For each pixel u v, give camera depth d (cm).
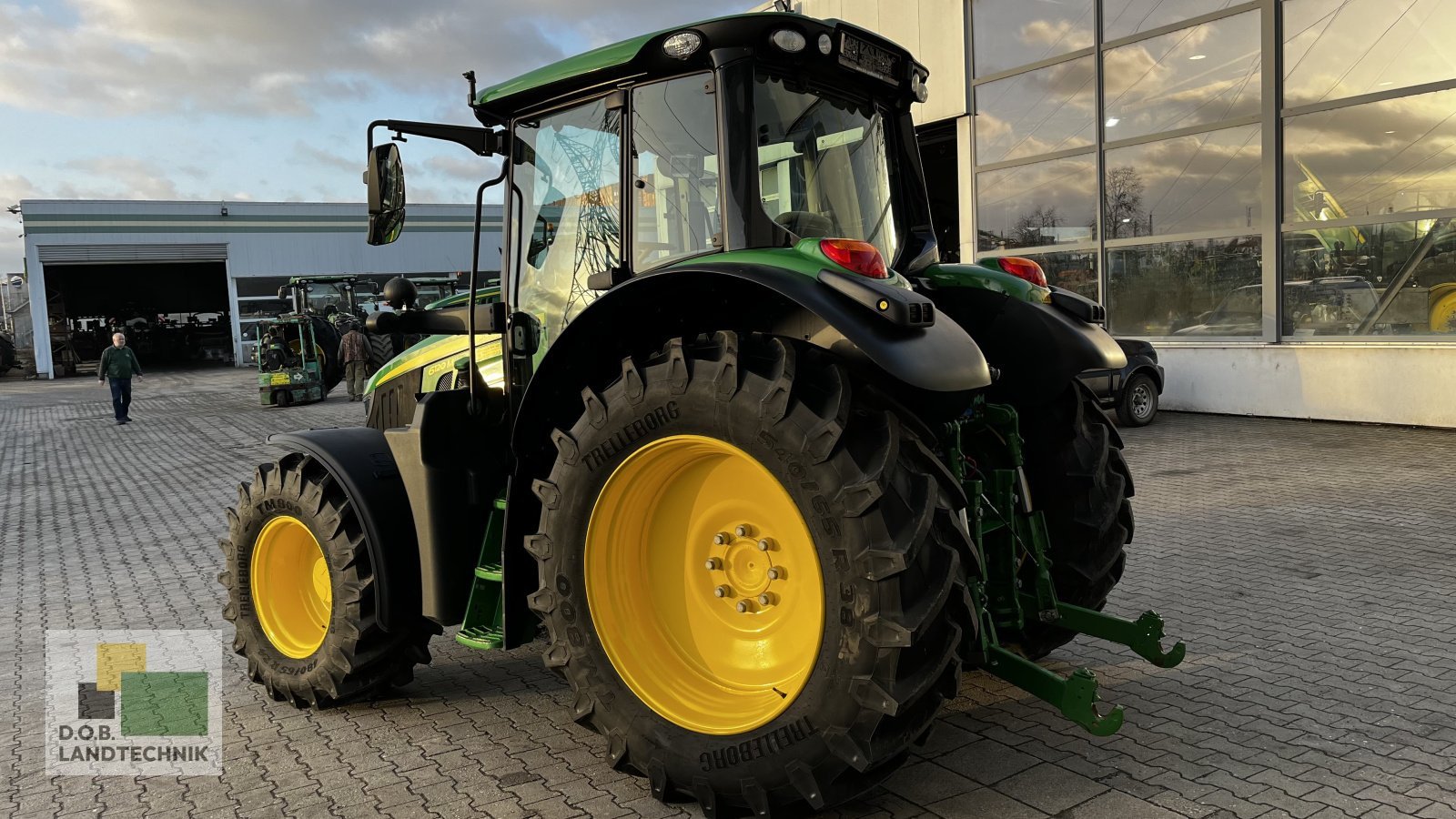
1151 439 988
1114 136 1211
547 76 339
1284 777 293
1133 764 306
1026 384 365
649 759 287
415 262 3959
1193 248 1149
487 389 372
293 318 2019
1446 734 319
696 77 311
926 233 385
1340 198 1020
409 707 392
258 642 405
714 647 297
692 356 278
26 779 337
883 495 250
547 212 363
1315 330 1054
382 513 373
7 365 3716
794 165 322
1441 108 940
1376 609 450
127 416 1870
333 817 298
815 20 312
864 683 248
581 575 297
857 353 273
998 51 1325
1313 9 1018
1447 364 929
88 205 3522
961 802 286
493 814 295
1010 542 346
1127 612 461
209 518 852
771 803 267
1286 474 774
